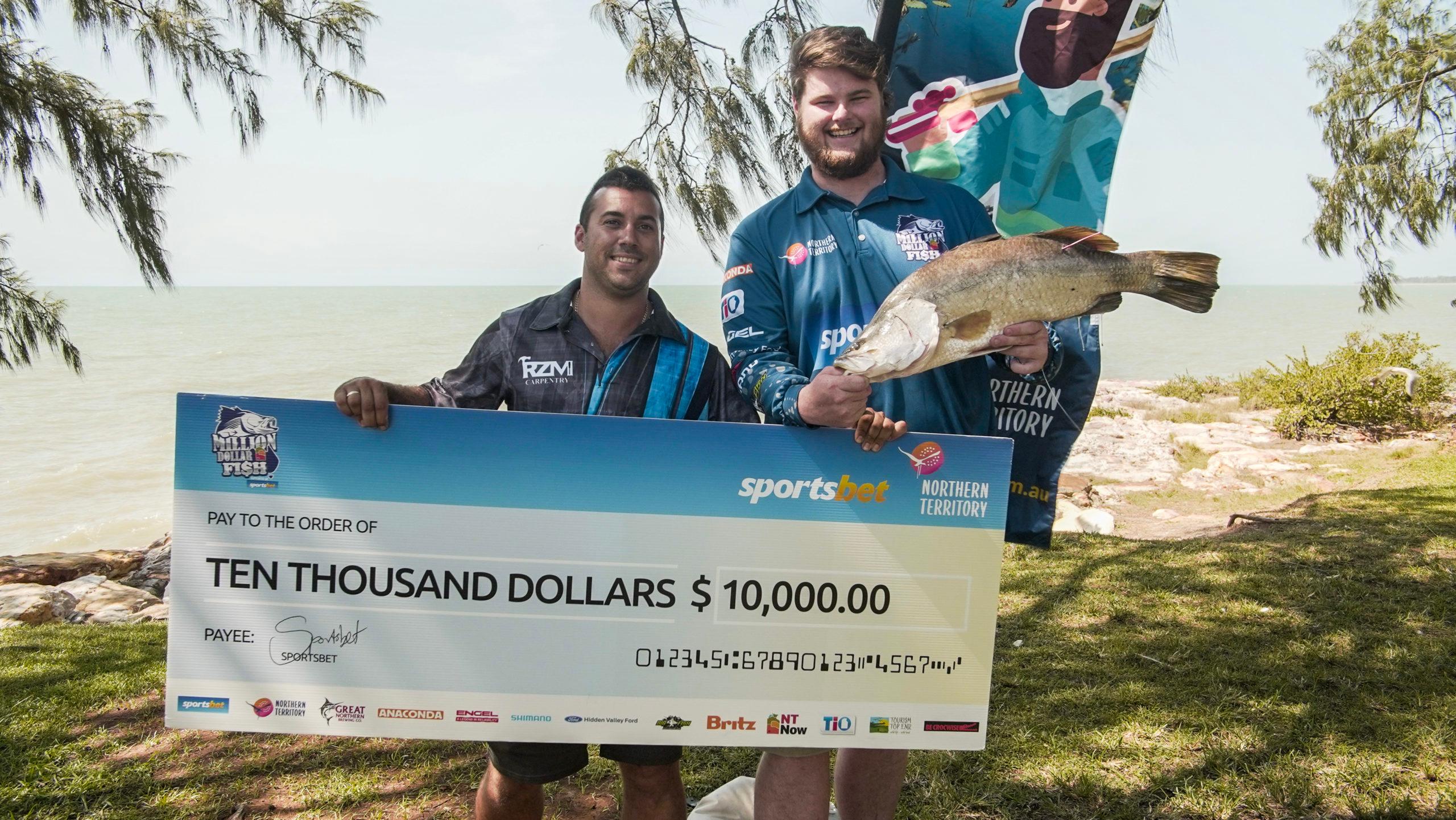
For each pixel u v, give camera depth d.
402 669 2.38
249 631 2.35
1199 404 21.17
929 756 3.82
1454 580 6.25
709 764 3.82
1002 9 3.30
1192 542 8.12
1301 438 16.81
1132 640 5.34
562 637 2.39
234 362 47.19
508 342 2.57
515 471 2.35
